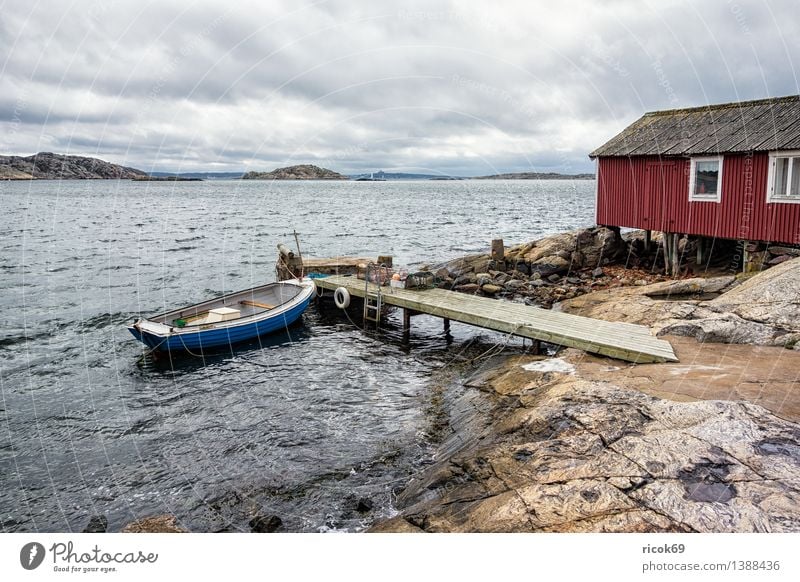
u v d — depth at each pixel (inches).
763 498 239.6
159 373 581.3
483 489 293.4
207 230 1920.5
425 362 606.9
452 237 1663.4
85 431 454.9
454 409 445.7
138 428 459.5
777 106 747.4
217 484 373.1
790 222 660.1
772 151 663.1
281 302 781.3
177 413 486.6
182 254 1375.5
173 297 922.7
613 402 341.7
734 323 476.4
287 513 333.7
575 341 495.2
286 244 1525.6
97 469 397.1
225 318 679.7
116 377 570.6
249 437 438.9
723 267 785.6
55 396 523.5
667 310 555.2
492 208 3112.7
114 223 2202.3
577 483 267.3
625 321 562.9
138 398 519.2
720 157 723.4
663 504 243.1
